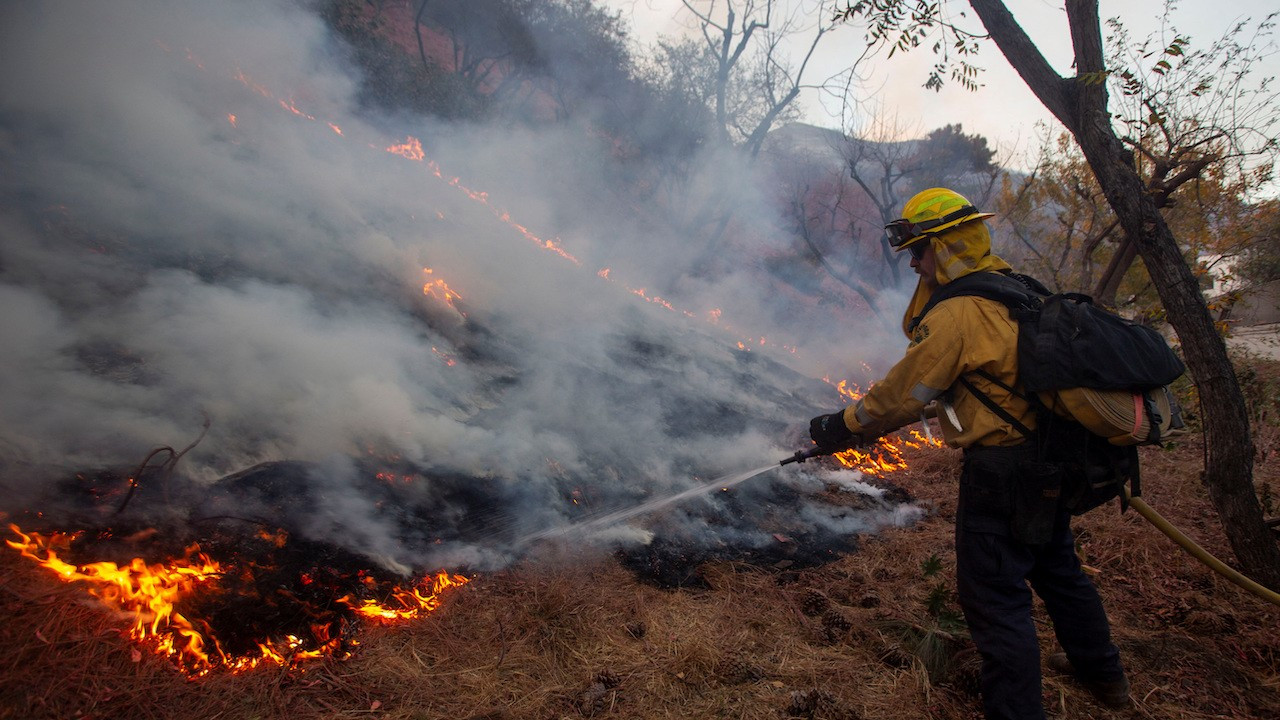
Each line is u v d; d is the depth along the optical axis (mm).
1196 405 5160
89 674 1875
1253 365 8078
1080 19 3211
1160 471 4348
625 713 2082
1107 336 1915
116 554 2209
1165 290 3041
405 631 2283
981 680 2086
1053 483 1974
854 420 2256
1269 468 4469
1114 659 2279
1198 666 2551
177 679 1940
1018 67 3398
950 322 2033
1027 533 1987
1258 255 7988
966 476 2115
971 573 2098
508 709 2037
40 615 1964
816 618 2705
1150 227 3021
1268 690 2463
